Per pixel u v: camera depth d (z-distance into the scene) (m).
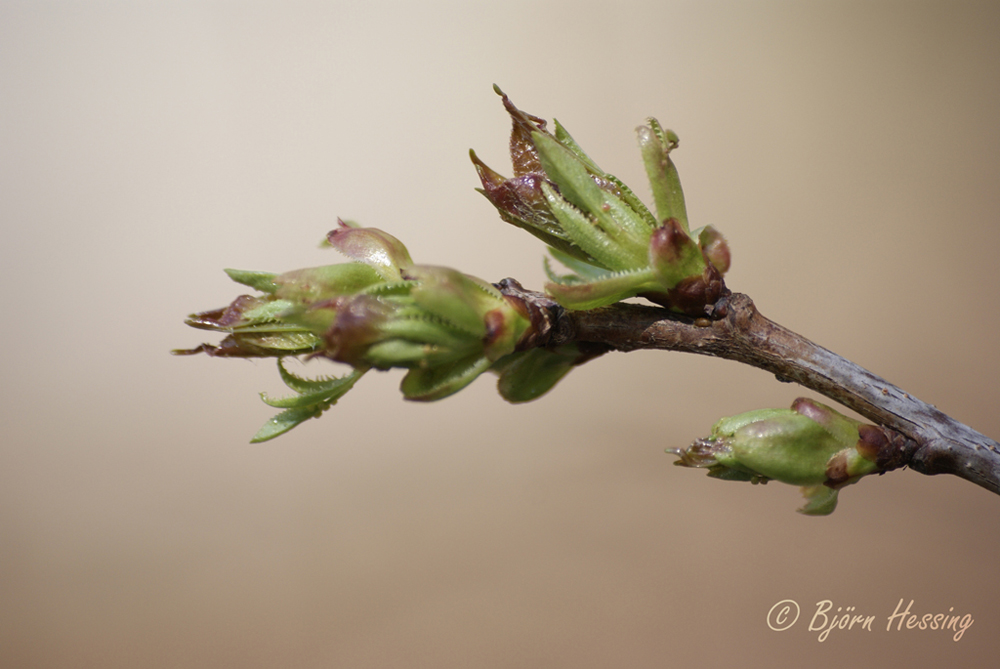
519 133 0.23
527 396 0.23
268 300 0.22
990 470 0.22
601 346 0.23
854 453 0.22
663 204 0.22
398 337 0.21
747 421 0.23
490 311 0.22
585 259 0.23
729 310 0.22
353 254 0.22
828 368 0.22
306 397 0.22
